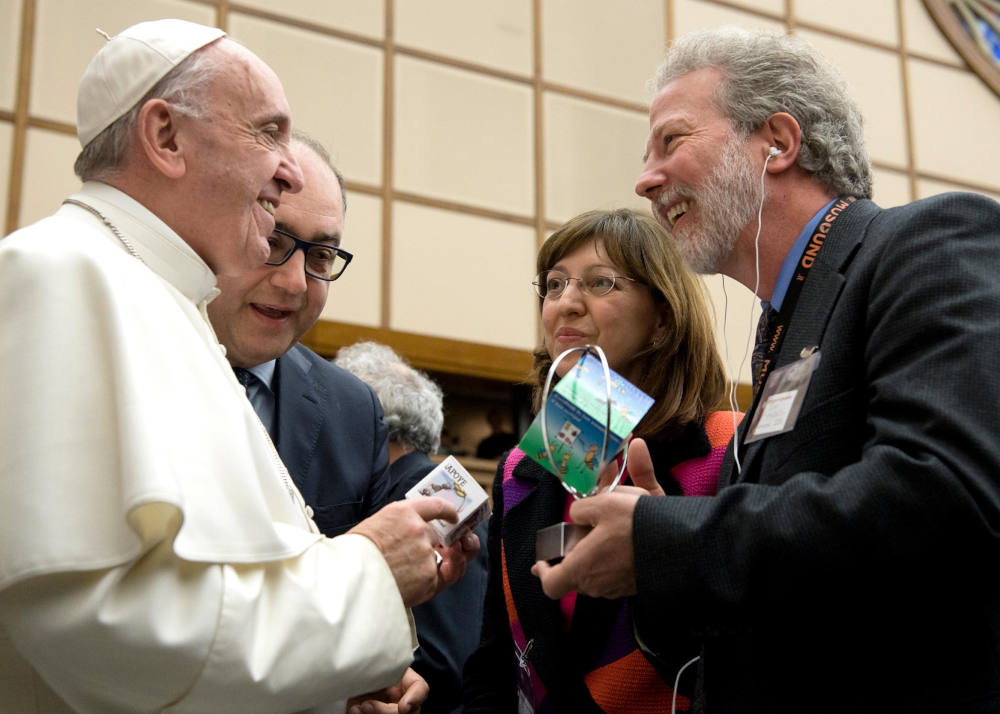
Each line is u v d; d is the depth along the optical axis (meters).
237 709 1.54
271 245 2.49
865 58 8.66
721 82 2.04
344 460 2.72
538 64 7.86
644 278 2.42
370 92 7.26
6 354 1.59
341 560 1.72
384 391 3.30
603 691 2.09
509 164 7.58
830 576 1.46
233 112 1.93
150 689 1.51
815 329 1.73
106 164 1.93
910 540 1.42
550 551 1.72
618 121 8.00
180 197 1.91
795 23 8.54
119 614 1.47
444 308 7.14
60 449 1.53
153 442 1.51
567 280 2.49
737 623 1.52
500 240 7.42
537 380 2.59
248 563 1.59
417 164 7.29
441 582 2.04
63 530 1.48
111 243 1.80
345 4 7.33
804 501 1.49
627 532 1.58
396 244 7.11
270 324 2.51
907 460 1.43
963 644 1.49
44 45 6.48
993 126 8.92
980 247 1.59
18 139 6.31
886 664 1.52
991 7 9.14
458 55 7.61
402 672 1.71
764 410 1.72
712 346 2.42
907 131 8.60
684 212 2.06
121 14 6.68
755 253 1.99
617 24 8.17
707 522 1.54
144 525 1.53
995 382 1.46
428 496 2.01
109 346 1.62
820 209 1.94
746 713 1.60
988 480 1.40
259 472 1.79
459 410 7.46
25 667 1.66
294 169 2.04
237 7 6.97
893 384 1.51
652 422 2.29
